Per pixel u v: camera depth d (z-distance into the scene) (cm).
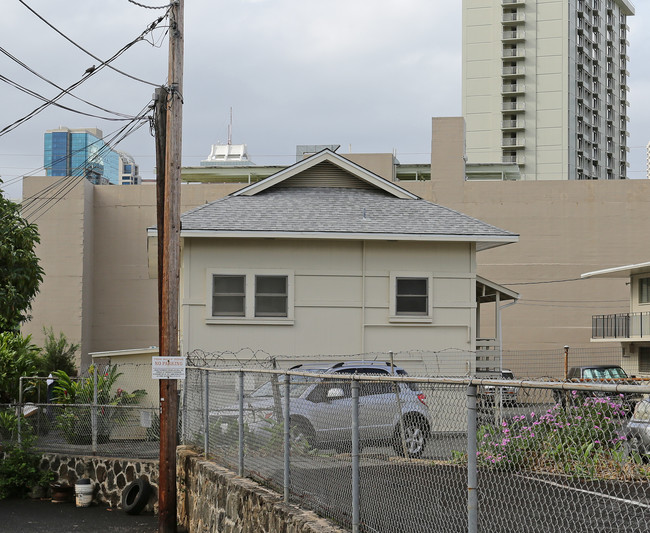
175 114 1494
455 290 2383
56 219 5359
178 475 1474
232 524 1063
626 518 460
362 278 2366
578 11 12144
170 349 1468
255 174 6356
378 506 723
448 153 5278
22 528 1491
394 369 1856
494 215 5216
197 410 1481
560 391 532
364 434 767
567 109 11812
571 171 11844
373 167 5403
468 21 12300
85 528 1494
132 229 5566
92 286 5538
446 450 630
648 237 5141
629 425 475
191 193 5547
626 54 14038
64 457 1819
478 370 2405
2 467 1805
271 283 2353
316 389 895
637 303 4269
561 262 5175
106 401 2061
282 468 968
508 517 558
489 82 12144
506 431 569
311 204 2514
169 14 1499
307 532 794
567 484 507
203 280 2330
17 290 2270
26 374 2227
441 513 627
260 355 2322
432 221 2416
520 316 5172
